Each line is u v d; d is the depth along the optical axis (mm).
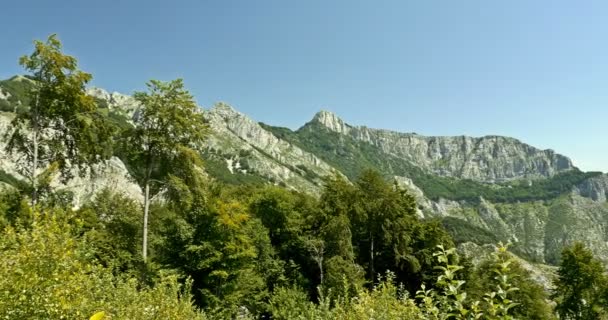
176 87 25406
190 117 26141
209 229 28297
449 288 5387
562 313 36469
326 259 36812
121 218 34312
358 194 41969
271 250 36781
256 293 32312
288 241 39969
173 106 25250
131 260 30000
